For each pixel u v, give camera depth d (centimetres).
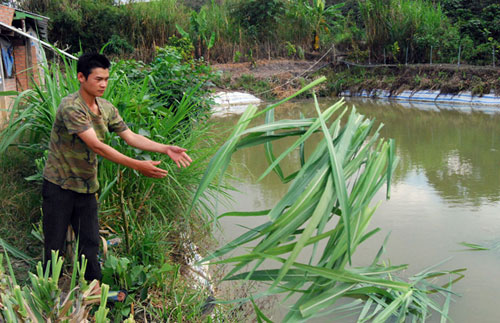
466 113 1183
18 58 921
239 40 2081
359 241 229
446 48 1675
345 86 1850
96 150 215
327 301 226
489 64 1525
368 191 228
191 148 388
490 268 333
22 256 261
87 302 174
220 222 425
